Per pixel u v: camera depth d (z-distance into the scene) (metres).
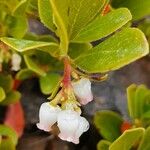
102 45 0.08
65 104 0.08
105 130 0.12
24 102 0.14
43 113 0.08
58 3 0.07
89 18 0.08
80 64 0.08
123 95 0.15
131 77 0.15
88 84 0.08
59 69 0.13
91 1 0.08
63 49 0.08
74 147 0.14
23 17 0.11
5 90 0.12
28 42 0.07
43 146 0.14
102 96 0.14
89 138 0.14
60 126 0.08
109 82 0.15
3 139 0.10
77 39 0.08
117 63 0.07
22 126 0.14
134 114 0.11
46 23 0.08
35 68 0.12
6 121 0.14
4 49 0.11
